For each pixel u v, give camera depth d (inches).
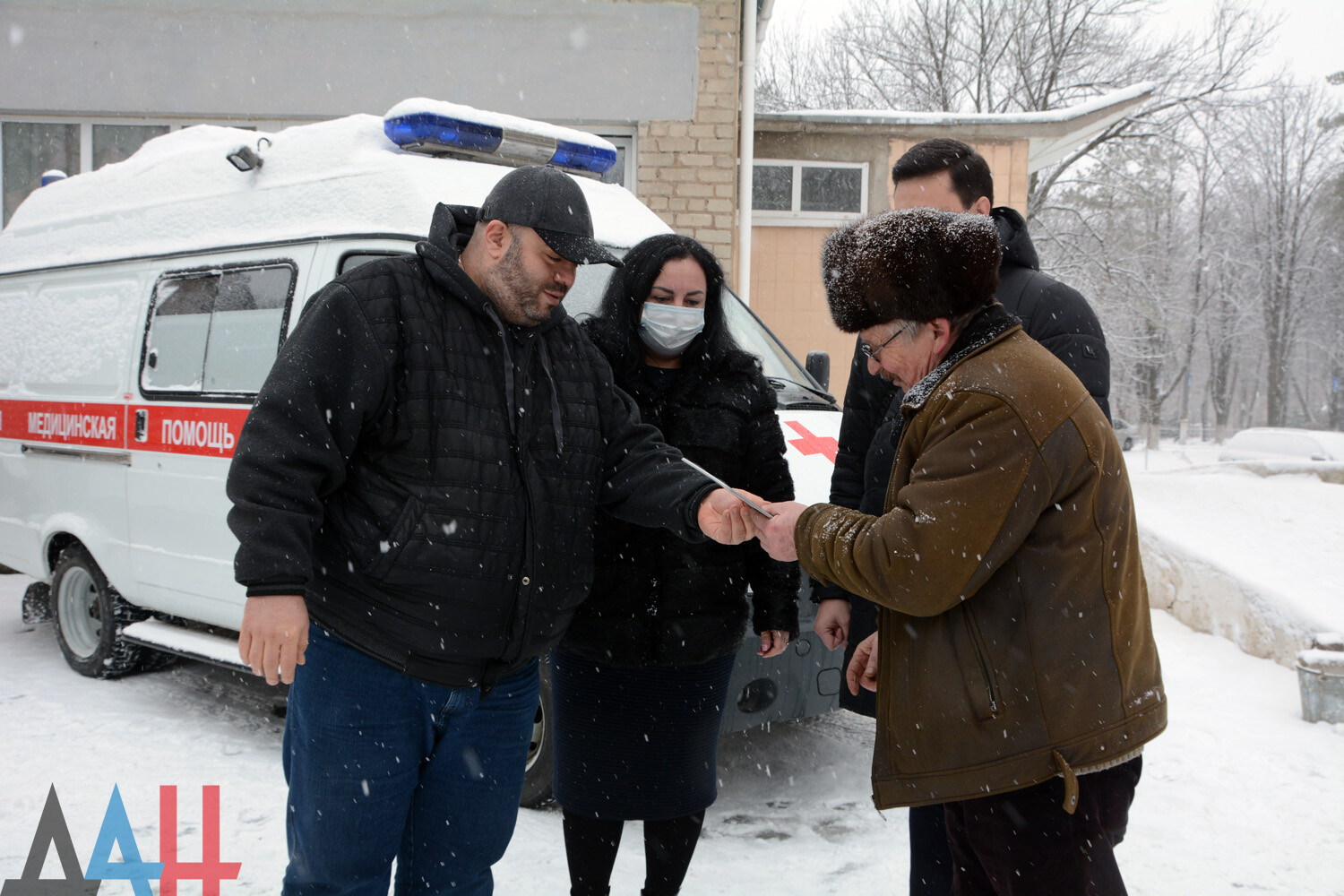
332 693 84.9
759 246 483.5
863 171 485.7
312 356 80.5
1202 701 200.7
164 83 346.9
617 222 170.7
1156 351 1209.4
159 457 184.2
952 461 67.8
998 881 71.7
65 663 223.6
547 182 86.0
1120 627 70.4
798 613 119.9
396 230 153.3
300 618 76.9
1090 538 69.4
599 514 103.3
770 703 136.4
